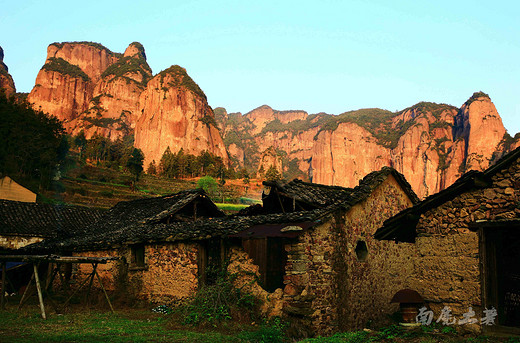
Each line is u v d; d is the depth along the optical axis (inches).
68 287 739.4
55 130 3284.9
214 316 447.2
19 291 740.0
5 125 2605.8
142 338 356.5
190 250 545.3
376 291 559.5
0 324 408.8
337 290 503.5
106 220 919.0
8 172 2394.2
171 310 530.0
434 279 383.2
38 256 483.8
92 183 3474.4
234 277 500.7
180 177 6274.6
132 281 624.1
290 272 478.3
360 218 557.9
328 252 504.1
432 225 394.6
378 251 578.2
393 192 633.0
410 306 364.8
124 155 6378.0
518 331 323.0
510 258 368.5
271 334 394.9
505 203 346.6
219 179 6082.7
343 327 492.4
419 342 324.8
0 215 974.4
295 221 479.8
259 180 6914.4
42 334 361.4
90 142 6466.5
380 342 341.4
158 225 693.3
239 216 634.8
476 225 359.9
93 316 483.2
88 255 724.0
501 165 346.6
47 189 2637.8
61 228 984.9
